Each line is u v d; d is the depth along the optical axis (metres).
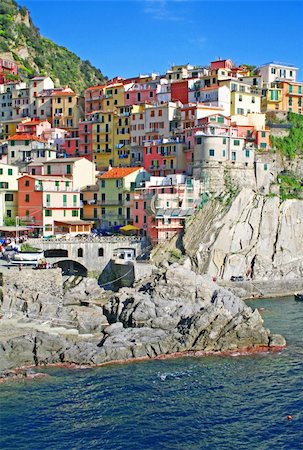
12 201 131.75
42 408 60.88
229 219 125.50
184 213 124.88
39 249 109.81
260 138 146.38
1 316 82.81
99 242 118.19
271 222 128.88
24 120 178.88
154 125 155.12
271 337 82.00
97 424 57.56
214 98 153.75
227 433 55.69
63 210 131.25
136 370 71.69
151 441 54.25
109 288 115.00
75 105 179.88
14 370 70.94
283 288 124.19
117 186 139.25
